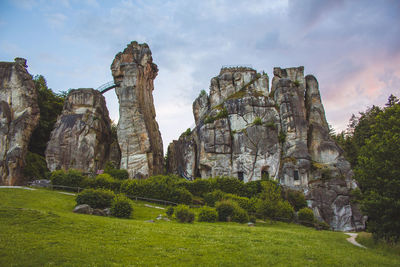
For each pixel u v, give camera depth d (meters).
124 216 32.97
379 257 20.77
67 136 62.00
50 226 22.05
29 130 58.75
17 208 25.31
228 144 63.97
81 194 35.25
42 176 58.31
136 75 69.56
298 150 61.03
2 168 53.34
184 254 18.05
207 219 35.44
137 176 60.47
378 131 29.95
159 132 75.81
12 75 60.97
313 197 54.88
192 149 69.88
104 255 16.84
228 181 53.31
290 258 18.53
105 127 68.62
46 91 73.94
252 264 16.89
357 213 53.78
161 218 34.06
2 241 17.67
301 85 74.69
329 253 20.67
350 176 58.56
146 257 17.06
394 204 24.56
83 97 67.56
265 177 56.22
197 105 81.00
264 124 65.19
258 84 74.38
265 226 38.50
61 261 15.52
